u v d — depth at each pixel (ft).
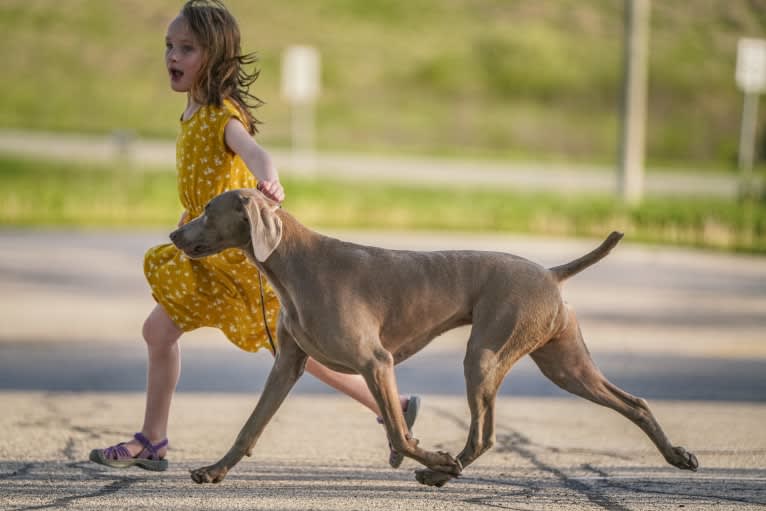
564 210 90.84
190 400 33.53
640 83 96.07
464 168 147.43
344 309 21.03
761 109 208.03
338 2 253.24
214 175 23.62
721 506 21.94
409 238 77.77
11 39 224.33
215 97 23.58
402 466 25.79
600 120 205.26
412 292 21.45
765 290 60.13
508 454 27.25
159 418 24.63
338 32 236.84
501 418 31.71
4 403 32.30
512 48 229.45
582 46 235.20
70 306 50.26
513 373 39.19
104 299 52.26
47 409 31.55
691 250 77.77
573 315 22.54
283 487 23.27
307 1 252.62
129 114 195.21
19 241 73.15
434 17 248.11
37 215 85.81
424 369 39.63
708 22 243.40
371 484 23.72
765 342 44.73
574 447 28.04
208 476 22.38
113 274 60.08
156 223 85.61
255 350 24.29
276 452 27.14
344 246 21.75
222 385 35.81
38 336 43.34
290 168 130.52
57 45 223.71
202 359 40.32
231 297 23.93
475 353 21.50
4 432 28.58
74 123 186.60
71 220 84.84
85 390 34.37
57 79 208.33
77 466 25.09
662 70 218.38
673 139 195.21
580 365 22.58
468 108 206.18
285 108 196.24
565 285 60.29
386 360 21.07
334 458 26.53
